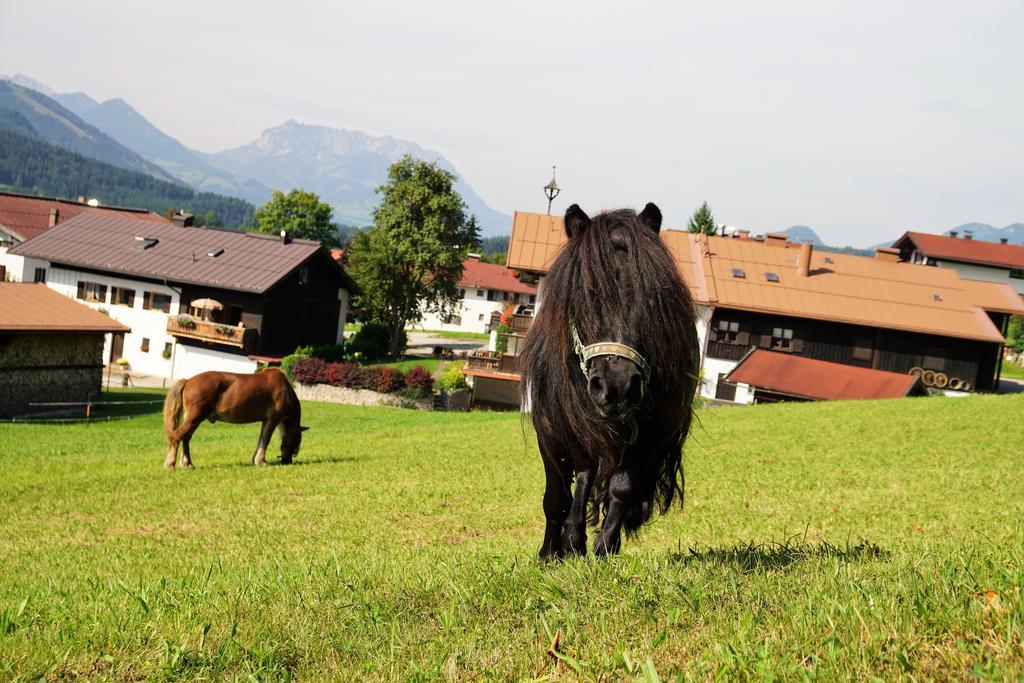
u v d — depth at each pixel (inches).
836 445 825.5
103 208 3550.7
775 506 504.1
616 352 179.3
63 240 2513.5
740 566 202.7
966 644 122.7
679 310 188.2
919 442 824.3
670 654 137.5
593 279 184.2
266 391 829.8
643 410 189.9
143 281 2365.9
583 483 204.4
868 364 2151.8
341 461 865.5
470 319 4365.2
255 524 512.1
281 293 2330.2
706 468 698.2
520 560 232.8
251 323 2273.6
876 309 2165.4
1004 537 258.8
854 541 346.3
